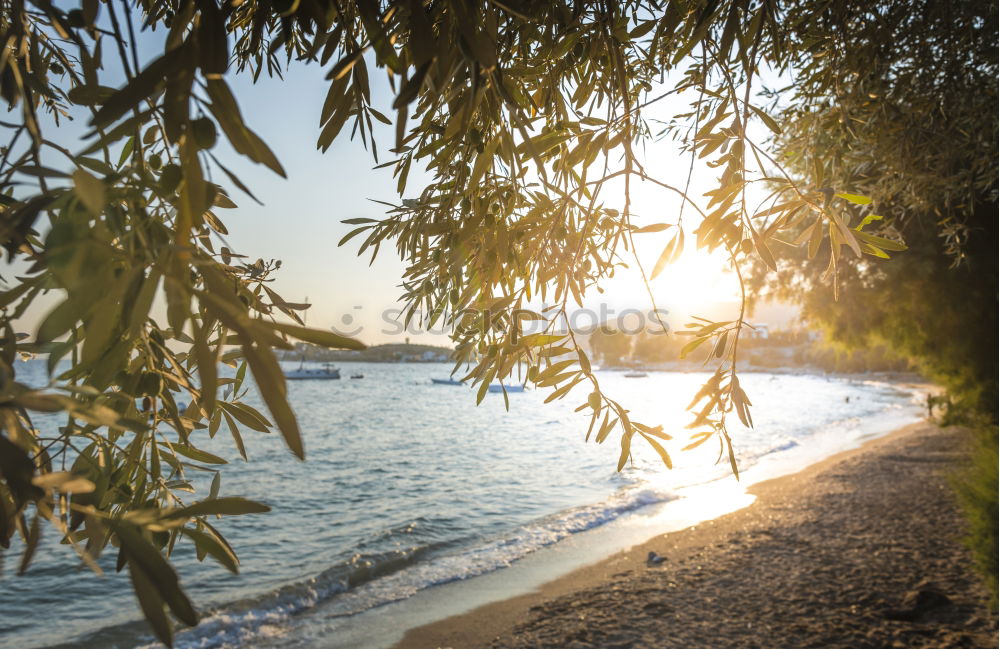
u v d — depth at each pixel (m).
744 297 1.12
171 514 0.52
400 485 20.67
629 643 6.77
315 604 9.24
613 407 1.15
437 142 1.14
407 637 7.69
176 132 0.49
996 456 6.37
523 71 1.18
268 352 0.43
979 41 2.88
